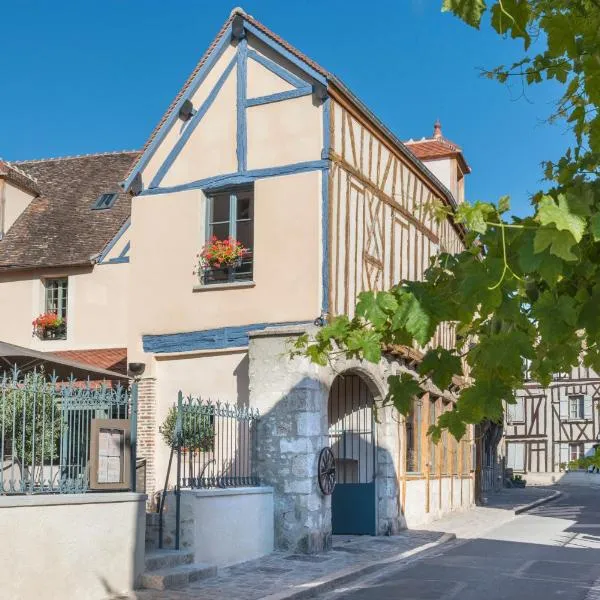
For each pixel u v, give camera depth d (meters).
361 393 15.23
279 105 13.70
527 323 2.93
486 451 35.69
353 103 13.88
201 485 11.16
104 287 16.59
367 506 15.00
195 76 14.31
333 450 15.30
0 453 8.00
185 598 8.74
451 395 20.16
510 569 11.51
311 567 11.03
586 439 46.12
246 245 13.89
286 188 13.45
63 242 17.56
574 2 3.48
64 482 8.62
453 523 18.14
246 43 14.09
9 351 9.90
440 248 18.36
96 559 8.70
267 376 12.76
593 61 3.20
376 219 14.90
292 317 13.16
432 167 22.05
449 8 3.07
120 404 9.22
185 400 13.91
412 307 3.07
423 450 17.97
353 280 13.87
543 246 2.48
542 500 27.95
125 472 9.12
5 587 7.76
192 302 13.98
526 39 3.05
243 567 10.95
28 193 19.19
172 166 14.45
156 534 10.47
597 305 2.86
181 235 14.22
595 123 3.39
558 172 3.74
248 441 12.98
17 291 17.12
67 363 10.50
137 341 14.30
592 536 16.06
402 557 12.60
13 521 7.88
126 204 18.67
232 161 13.95
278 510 12.45
